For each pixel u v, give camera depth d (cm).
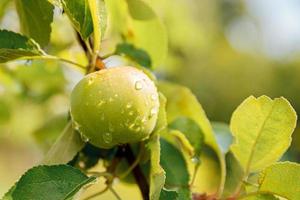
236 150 75
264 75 460
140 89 71
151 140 73
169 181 80
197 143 82
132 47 83
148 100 71
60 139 74
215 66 435
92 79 71
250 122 74
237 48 501
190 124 83
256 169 75
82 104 71
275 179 72
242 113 73
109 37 91
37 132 115
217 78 433
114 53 83
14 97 126
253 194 73
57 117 115
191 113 84
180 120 83
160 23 87
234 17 563
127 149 78
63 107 123
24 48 75
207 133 82
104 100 71
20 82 120
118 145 76
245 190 75
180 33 176
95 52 73
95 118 71
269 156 74
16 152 352
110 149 79
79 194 68
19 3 78
